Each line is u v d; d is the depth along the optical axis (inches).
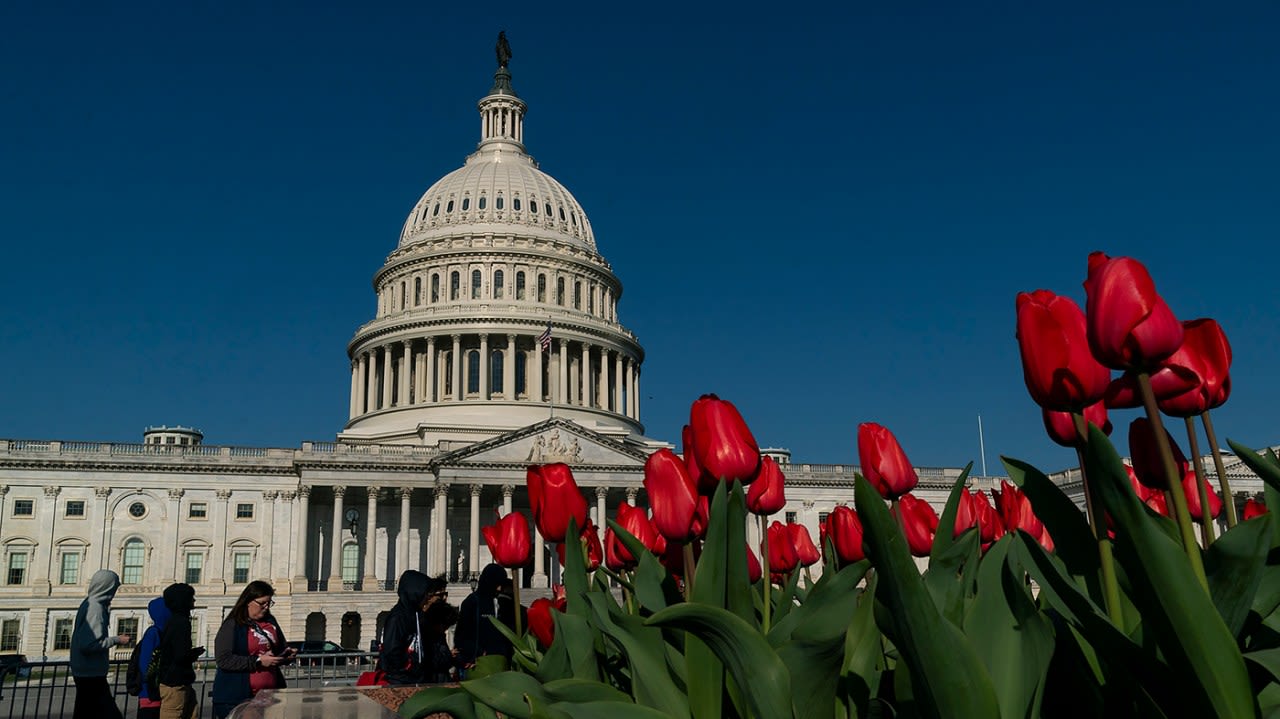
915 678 150.2
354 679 1091.9
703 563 189.3
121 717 779.4
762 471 261.6
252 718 277.1
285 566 3587.6
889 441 252.1
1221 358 187.6
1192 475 236.2
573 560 249.6
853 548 266.4
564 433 3688.5
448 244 4692.4
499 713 243.1
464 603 532.7
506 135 5339.6
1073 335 161.5
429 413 4288.9
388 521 3804.1
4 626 3294.8
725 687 193.2
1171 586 135.0
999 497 298.4
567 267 4751.5
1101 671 171.9
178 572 3499.0
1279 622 165.9
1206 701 137.4
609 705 183.6
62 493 3454.7
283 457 3666.3
